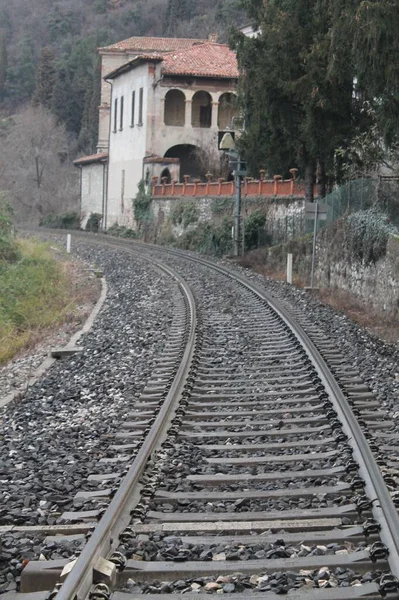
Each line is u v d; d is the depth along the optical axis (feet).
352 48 71.67
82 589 18.84
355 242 92.17
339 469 29.35
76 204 305.32
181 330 67.87
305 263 116.98
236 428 37.24
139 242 195.62
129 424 37.99
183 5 416.87
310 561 20.83
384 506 23.70
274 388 45.11
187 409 40.88
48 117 317.01
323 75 107.55
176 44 302.86
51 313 89.66
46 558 22.03
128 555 21.83
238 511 26.00
